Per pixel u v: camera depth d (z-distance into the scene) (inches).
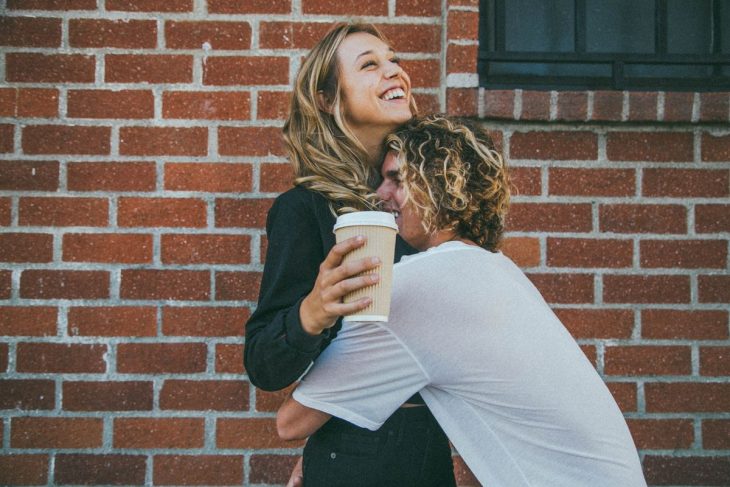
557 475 49.6
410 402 55.3
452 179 53.4
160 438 90.4
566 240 93.0
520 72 101.0
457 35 91.4
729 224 93.7
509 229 92.9
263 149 92.4
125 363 90.5
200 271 91.4
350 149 63.7
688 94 92.4
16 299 90.0
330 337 56.1
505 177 57.4
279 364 49.2
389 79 65.6
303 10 93.3
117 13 92.2
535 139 93.5
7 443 89.4
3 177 90.5
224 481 90.7
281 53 93.0
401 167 54.9
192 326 91.0
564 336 52.2
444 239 56.2
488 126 93.4
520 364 48.8
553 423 49.3
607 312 92.7
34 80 91.3
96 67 91.8
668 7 102.2
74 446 89.9
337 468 53.5
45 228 90.6
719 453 92.0
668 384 92.4
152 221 91.3
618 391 92.2
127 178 91.4
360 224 43.7
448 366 49.2
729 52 101.3
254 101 92.6
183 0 92.6
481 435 50.5
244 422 91.0
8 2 91.4
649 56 100.7
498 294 49.7
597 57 100.7
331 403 51.1
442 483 55.6
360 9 93.7
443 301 48.7
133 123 91.7
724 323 92.7
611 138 93.9
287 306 55.7
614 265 93.0
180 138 91.9
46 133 91.0
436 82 94.1
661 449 91.9
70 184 91.0
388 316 48.8
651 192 93.7
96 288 90.7
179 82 92.3
